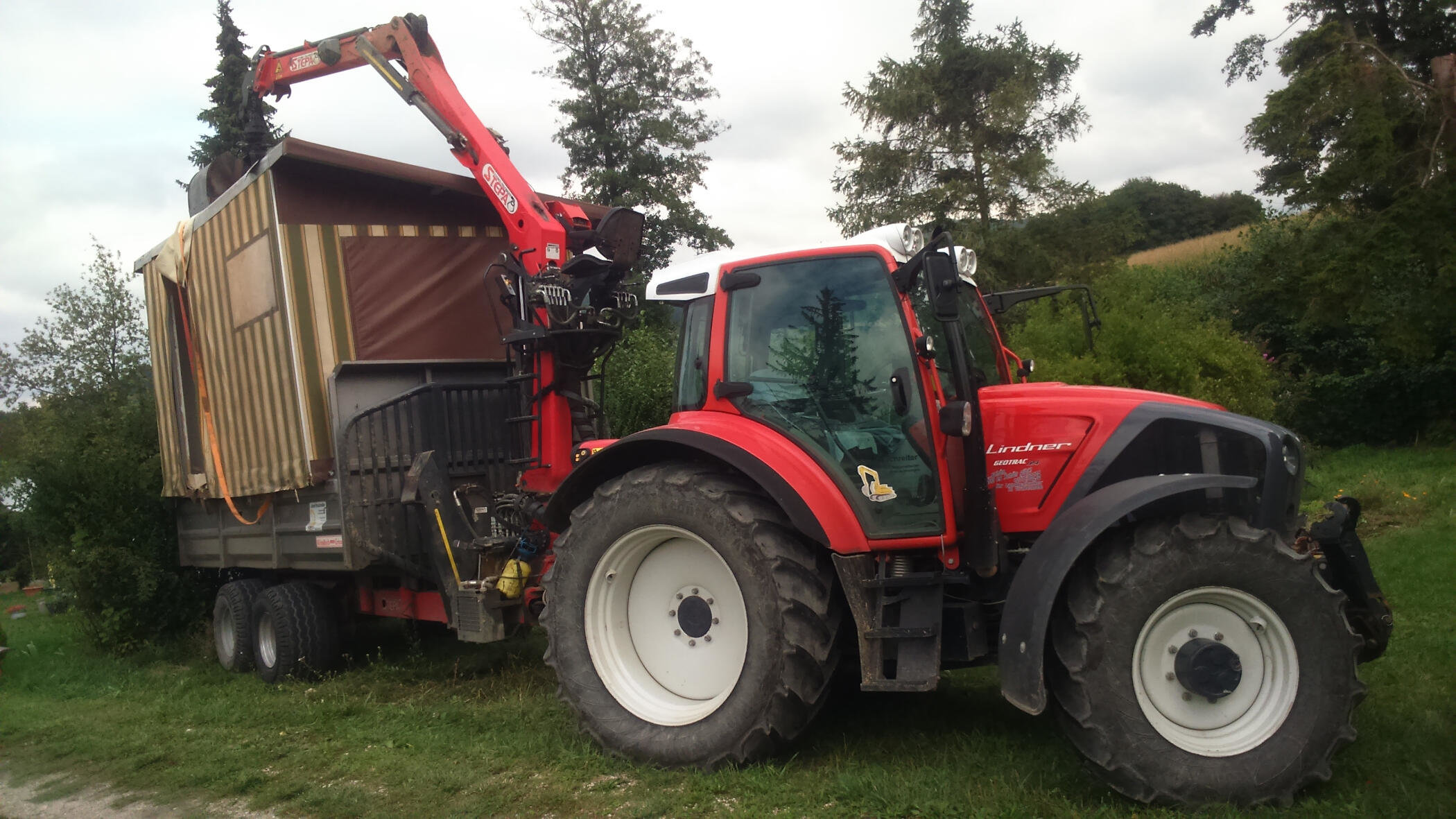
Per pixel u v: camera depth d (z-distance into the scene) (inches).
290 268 233.3
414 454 241.6
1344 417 614.5
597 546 170.6
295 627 254.8
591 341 231.1
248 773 174.6
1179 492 133.8
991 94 772.0
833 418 161.2
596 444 219.3
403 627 302.7
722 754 155.8
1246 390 427.8
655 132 1064.2
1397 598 239.3
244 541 279.3
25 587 609.6
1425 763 137.9
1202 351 426.9
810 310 166.7
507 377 263.3
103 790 176.4
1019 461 160.7
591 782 158.6
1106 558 137.1
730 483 162.6
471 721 198.5
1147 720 133.3
